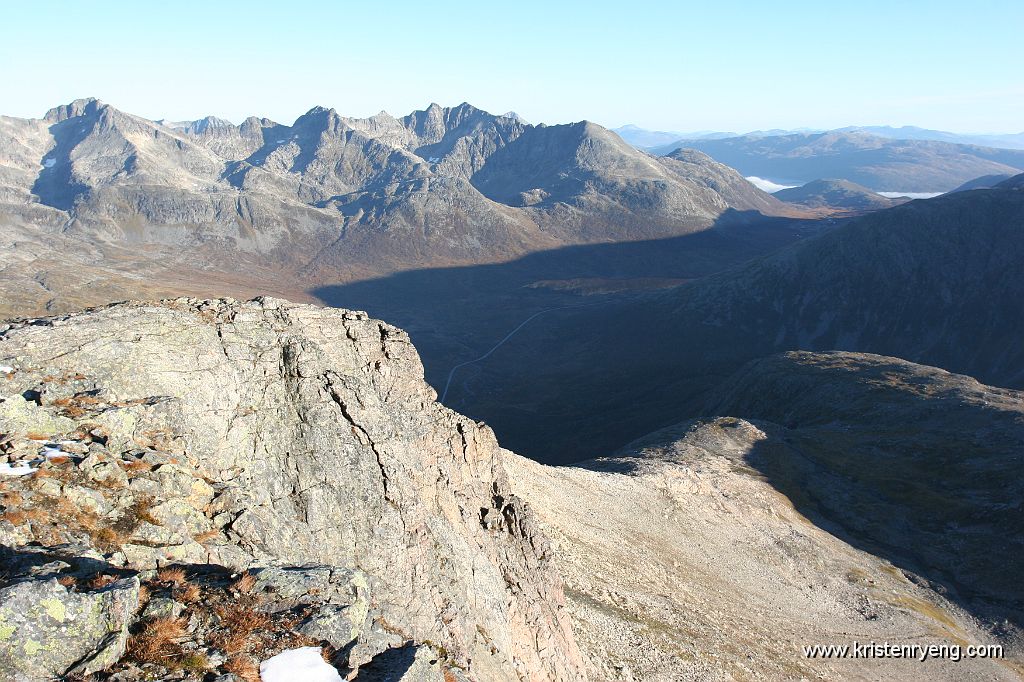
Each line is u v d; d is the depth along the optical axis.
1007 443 131.75
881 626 84.88
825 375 195.88
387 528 31.45
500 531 44.78
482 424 49.81
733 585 82.94
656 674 52.38
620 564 72.38
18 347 28.02
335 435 32.75
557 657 41.25
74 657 16.02
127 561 20.20
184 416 28.11
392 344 42.66
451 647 30.20
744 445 143.62
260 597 20.70
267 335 35.09
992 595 97.75
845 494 128.25
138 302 35.12
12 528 18.94
